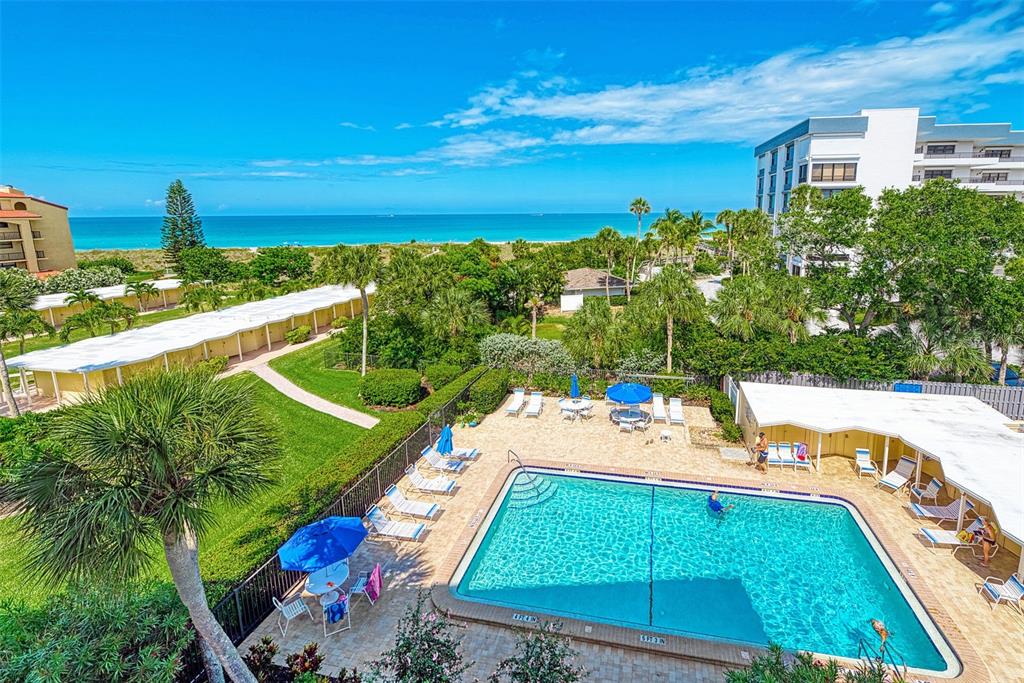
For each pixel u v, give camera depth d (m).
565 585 14.09
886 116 51.22
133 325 44.69
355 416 25.84
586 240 84.81
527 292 46.94
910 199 30.05
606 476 19.33
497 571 14.62
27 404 28.42
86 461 7.58
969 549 14.59
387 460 18.05
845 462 20.17
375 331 33.06
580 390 27.64
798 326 27.39
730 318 27.66
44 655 7.96
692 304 28.09
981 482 14.05
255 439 8.58
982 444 16.45
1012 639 11.46
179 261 85.12
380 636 11.92
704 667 11.02
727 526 16.61
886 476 18.11
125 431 7.50
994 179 60.34
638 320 29.33
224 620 11.19
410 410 26.55
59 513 7.34
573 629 11.88
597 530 16.50
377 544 15.28
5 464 15.52
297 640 11.82
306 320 43.91
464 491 18.20
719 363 26.42
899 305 28.44
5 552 13.84
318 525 13.02
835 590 13.73
